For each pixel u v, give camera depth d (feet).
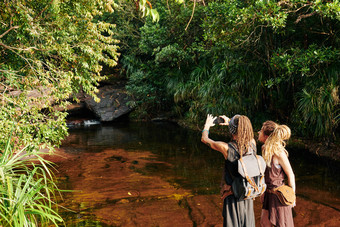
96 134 37.37
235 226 9.09
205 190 17.98
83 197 16.85
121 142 32.40
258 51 30.22
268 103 32.94
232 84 31.91
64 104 17.02
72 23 16.44
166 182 19.57
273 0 20.94
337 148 24.59
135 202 16.15
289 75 25.48
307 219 13.78
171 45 39.17
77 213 14.64
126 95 50.44
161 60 39.55
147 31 39.50
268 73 30.50
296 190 17.57
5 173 9.66
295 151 26.18
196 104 38.93
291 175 9.90
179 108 45.60
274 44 28.30
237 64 30.76
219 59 34.19
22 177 10.02
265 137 10.74
